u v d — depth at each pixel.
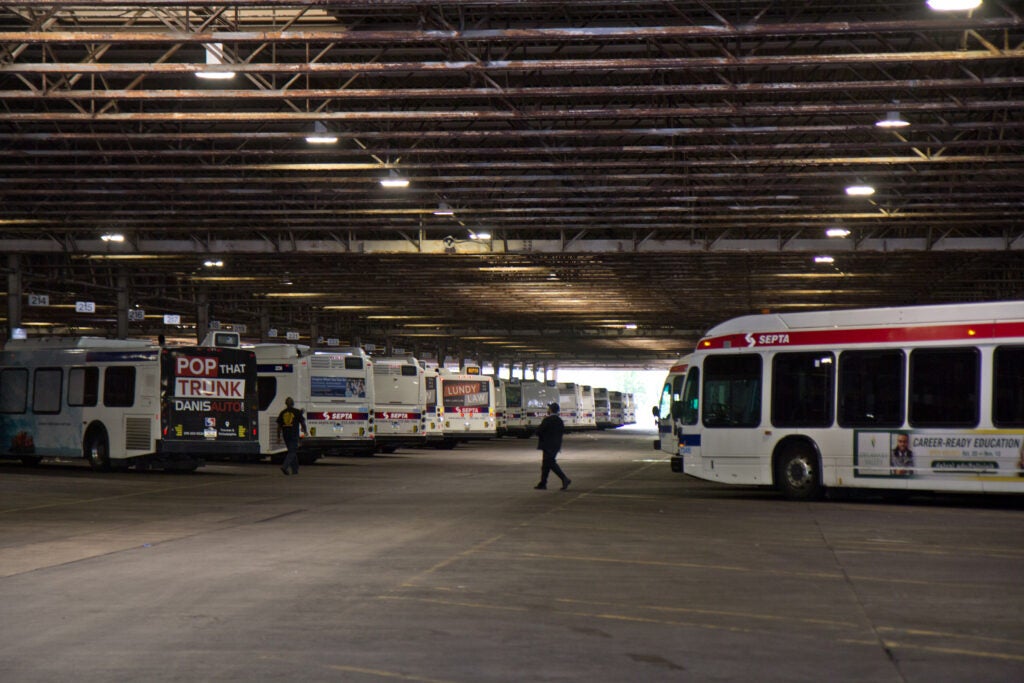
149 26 22.12
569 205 37.12
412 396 40.97
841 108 23.80
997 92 26.47
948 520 18.06
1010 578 11.67
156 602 10.13
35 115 24.03
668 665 7.60
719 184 33.34
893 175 30.50
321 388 34.50
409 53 23.67
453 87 25.56
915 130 25.75
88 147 31.39
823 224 38.16
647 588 10.91
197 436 29.73
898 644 8.32
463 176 30.94
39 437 32.09
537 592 10.66
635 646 8.22
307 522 17.30
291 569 12.20
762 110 23.98
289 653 7.96
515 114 24.52
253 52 22.34
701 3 19.75
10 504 20.64
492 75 24.88
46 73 21.98
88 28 22.25
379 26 22.19
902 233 43.94
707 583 11.23
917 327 21.12
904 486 20.95
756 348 22.70
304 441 34.25
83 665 7.59
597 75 25.19
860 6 20.67
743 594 10.58
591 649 8.11
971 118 28.09
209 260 48.00
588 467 34.53
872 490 23.81
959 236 43.03
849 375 21.69
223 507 20.02
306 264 49.56
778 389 22.34
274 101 27.16
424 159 31.83
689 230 43.59
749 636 8.60
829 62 20.86
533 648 8.14
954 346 20.75
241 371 30.42
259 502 21.09
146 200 35.44
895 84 22.33
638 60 21.00
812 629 8.89
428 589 10.84
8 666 7.57
